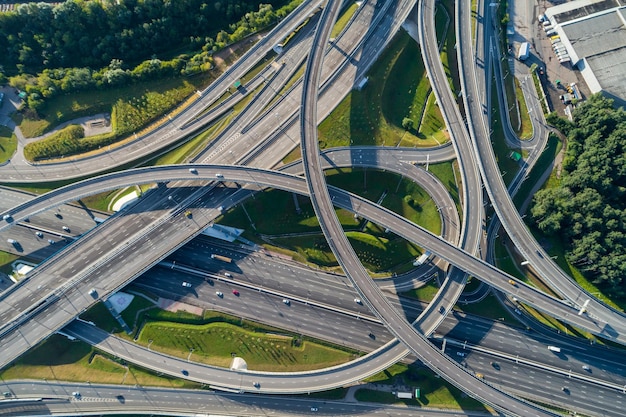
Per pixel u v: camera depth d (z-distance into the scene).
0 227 179.38
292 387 169.75
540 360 180.00
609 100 195.00
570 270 188.00
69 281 176.75
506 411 162.38
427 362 165.38
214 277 187.00
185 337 181.38
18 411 171.12
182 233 183.75
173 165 186.25
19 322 172.38
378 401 176.50
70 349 179.38
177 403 173.50
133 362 175.75
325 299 185.75
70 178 196.12
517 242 181.88
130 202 189.25
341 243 172.62
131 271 178.00
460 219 193.62
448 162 199.38
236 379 172.38
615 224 180.62
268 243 194.12
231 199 191.00
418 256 193.00
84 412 171.12
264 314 184.00
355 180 199.38
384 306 168.50
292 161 195.00
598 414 173.88
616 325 173.38
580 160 194.00
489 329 183.50
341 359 180.12
